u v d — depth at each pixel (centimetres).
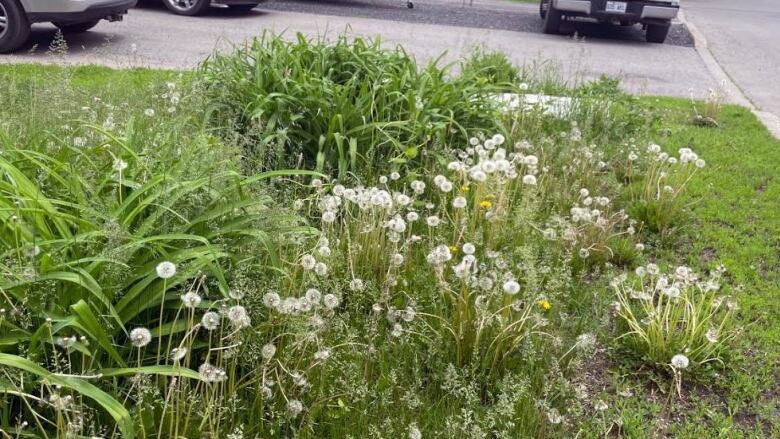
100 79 725
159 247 275
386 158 520
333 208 367
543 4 1571
